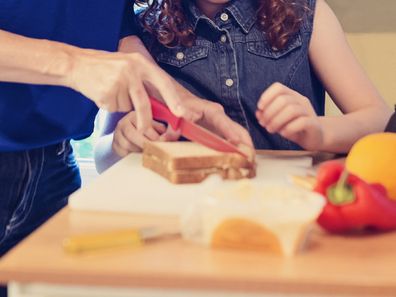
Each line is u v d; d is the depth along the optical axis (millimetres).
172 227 613
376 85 1552
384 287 479
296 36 1258
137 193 697
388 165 684
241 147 844
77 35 1041
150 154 827
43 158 1036
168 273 495
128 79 800
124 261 521
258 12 1245
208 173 752
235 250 552
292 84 1247
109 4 1058
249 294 492
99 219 638
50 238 575
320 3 1291
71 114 1047
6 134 979
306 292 486
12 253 533
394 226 608
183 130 815
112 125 1281
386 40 1523
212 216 552
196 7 1251
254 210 539
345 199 592
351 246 569
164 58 1257
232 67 1239
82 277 499
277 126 931
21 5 965
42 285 506
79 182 1154
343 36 1278
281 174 839
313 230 613
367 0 1503
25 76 846
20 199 1013
